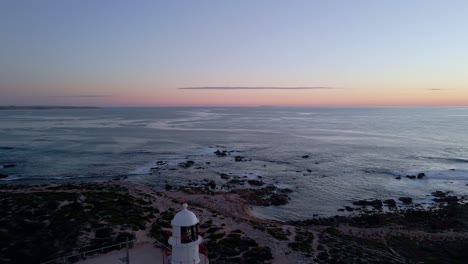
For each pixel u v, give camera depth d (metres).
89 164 76.94
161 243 27.41
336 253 30.53
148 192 52.50
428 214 44.16
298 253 29.84
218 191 55.31
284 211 47.03
